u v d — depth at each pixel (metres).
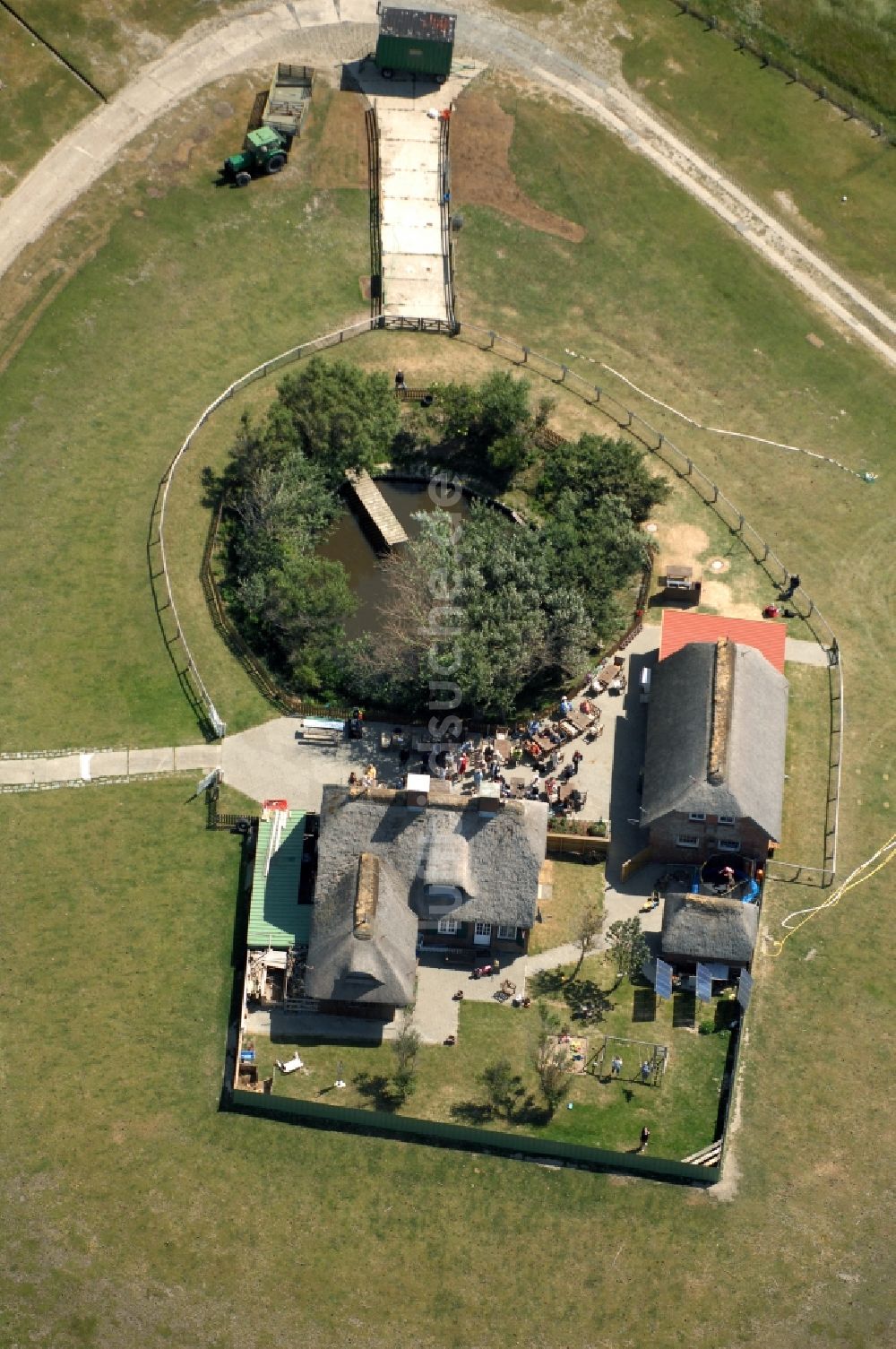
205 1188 78.69
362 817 83.00
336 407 98.25
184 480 100.62
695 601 98.19
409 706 92.19
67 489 100.00
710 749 84.31
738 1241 78.62
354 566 99.25
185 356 106.25
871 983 85.69
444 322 109.00
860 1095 82.56
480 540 93.75
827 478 105.06
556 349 109.12
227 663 93.94
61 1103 80.38
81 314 107.38
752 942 82.81
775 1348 76.25
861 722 94.31
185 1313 75.81
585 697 93.75
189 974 84.00
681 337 110.56
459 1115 80.50
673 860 88.19
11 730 90.94
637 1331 76.38
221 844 87.88
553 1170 79.81
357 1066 81.69
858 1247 78.88
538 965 84.94
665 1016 83.88
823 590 99.69
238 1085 80.75
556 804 89.31
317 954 80.94
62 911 85.56
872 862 89.38
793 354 110.75
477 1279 77.12
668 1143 80.44
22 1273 76.44
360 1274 77.00
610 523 96.12
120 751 90.56
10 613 95.06
